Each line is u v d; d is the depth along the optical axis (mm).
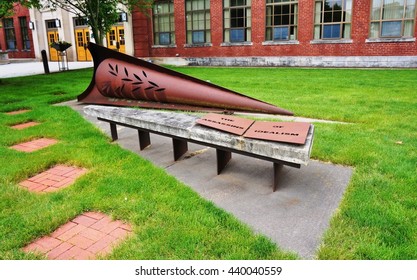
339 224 3123
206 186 4082
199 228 3115
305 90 10336
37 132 6406
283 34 20453
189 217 3295
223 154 4477
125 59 7852
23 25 32844
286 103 8227
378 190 3703
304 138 3666
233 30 21703
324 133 5637
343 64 18984
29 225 3275
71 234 3172
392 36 17875
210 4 21812
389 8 17656
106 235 3139
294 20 19984
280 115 6965
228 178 4281
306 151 3447
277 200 3689
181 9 22703
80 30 29031
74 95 10312
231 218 3266
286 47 20312
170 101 7254
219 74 15969
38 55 31875
